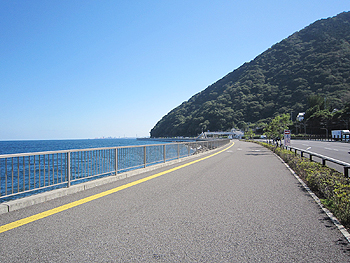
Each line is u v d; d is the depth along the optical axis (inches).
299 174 394.3
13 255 129.7
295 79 7135.8
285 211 203.0
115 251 133.3
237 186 306.3
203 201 234.8
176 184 321.4
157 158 518.6
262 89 7662.4
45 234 156.7
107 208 213.3
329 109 5000.0
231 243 142.3
